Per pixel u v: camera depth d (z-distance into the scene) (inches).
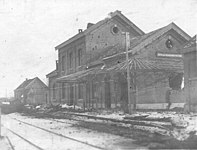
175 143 356.2
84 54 1338.6
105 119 732.0
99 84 1135.6
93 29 1327.5
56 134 547.2
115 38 1350.9
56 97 1740.9
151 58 1008.2
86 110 1109.1
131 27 1355.8
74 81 1202.6
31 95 2089.1
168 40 1047.0
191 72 762.8
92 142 418.0
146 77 943.7
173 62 1013.2
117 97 1019.9
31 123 833.5
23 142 483.2
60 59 1679.4
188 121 528.1
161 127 495.2
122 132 493.4
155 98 942.4
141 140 402.0
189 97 763.4
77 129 604.4
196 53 747.4
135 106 916.6
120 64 931.3
